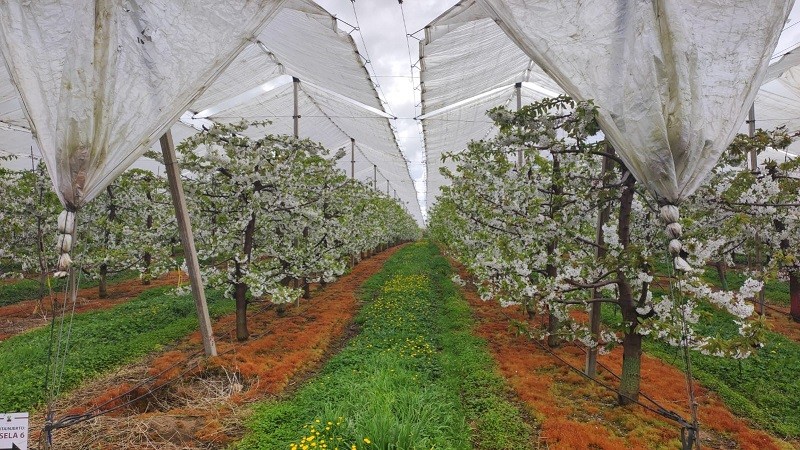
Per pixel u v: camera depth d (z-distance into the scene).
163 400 6.86
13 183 12.71
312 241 11.75
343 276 19.36
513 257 6.90
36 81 4.23
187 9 4.55
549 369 7.58
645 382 6.91
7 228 12.54
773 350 8.57
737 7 4.10
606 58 4.29
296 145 9.52
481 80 10.79
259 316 11.62
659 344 8.80
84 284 17.70
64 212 4.24
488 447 5.34
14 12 4.22
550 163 7.69
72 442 5.27
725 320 10.30
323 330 10.14
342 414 5.28
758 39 4.11
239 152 8.94
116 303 13.85
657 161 4.14
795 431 5.79
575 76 4.35
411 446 4.56
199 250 9.39
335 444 4.73
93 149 4.20
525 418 5.98
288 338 9.58
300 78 11.97
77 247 13.62
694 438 4.38
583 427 5.49
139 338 9.45
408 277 16.33
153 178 13.49
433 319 10.99
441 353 8.33
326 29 7.83
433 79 9.88
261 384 7.12
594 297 6.91
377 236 21.52
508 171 8.12
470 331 9.94
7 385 6.74
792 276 11.02
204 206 9.46
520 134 6.55
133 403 6.72
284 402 6.46
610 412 5.91
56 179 4.17
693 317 5.42
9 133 15.32
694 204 8.07
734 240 9.48
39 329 10.34
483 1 4.51
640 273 5.51
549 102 6.14
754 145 7.17
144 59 4.39
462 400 6.55
